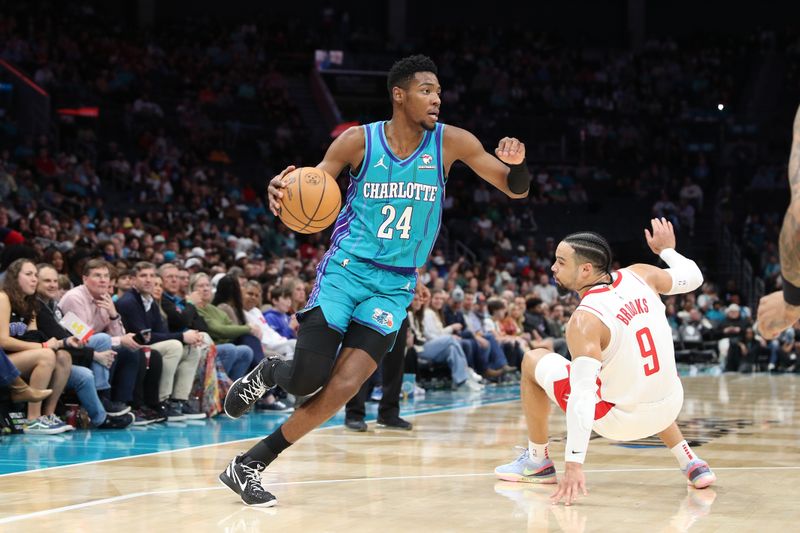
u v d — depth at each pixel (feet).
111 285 23.73
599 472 15.39
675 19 99.86
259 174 69.36
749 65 94.84
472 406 29.48
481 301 44.37
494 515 11.89
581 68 93.91
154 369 23.94
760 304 6.82
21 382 20.81
